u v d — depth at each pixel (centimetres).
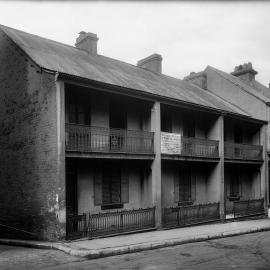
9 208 1505
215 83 2778
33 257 1040
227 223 1894
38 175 1354
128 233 1445
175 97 1738
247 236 1524
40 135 1353
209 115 2052
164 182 1845
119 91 1473
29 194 1398
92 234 1341
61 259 1017
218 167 1998
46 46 1744
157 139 1628
